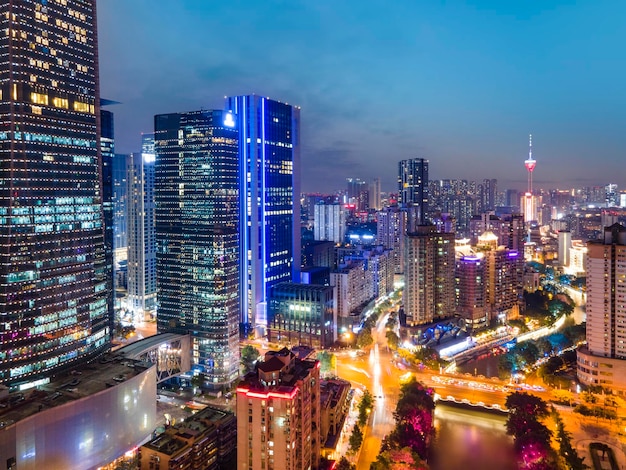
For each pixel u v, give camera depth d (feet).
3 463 586.86
